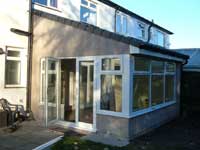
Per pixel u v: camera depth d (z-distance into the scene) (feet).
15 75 35.14
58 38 32.73
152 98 32.96
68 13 43.37
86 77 30.58
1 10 32.53
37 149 22.93
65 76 40.70
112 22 55.57
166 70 38.01
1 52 32.24
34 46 35.47
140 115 29.22
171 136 29.63
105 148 24.12
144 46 26.17
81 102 30.96
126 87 26.99
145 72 30.53
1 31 32.63
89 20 49.01
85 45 30.04
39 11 34.86
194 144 26.66
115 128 27.68
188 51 59.62
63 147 24.11
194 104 47.06
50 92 32.07
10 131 28.12
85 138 27.22
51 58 31.89
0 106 31.76
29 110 35.14
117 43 27.50
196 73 47.29
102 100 28.84
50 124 31.78
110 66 28.22
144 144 26.12
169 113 38.63
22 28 35.06
